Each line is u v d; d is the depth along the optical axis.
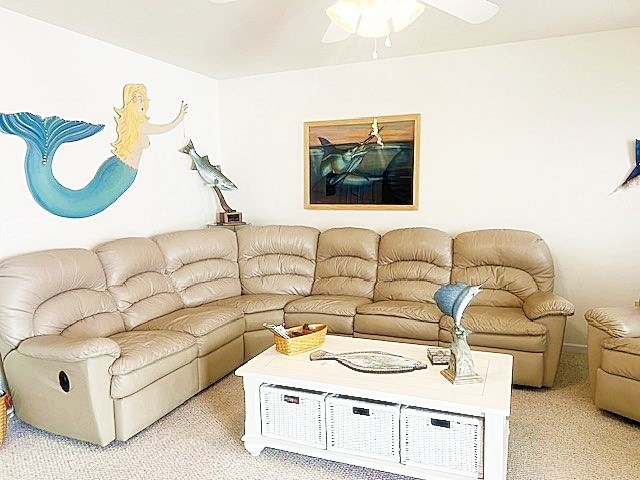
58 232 3.34
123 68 3.82
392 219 4.48
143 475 2.34
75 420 2.55
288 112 4.76
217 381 3.47
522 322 3.21
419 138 4.29
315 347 2.77
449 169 4.23
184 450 2.56
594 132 3.78
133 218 3.99
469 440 2.11
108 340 2.54
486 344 3.27
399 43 3.88
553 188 3.93
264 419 2.50
